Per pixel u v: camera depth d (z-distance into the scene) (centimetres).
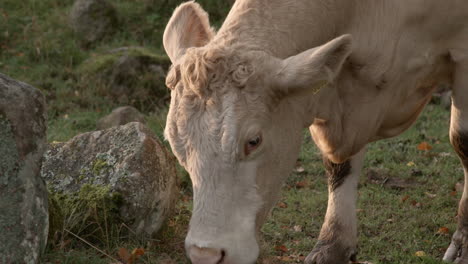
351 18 653
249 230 504
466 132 730
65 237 664
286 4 601
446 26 691
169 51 589
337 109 668
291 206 923
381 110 689
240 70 506
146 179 693
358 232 837
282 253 762
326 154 716
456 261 746
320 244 747
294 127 573
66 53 1518
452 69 722
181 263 658
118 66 1389
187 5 618
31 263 549
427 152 1151
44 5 1728
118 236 681
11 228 538
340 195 751
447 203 939
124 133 734
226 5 1745
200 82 498
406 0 670
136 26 1666
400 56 677
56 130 1166
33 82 1398
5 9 1689
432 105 1388
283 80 516
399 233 834
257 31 571
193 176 501
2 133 547
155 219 695
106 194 680
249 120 503
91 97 1351
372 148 1171
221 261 488
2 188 540
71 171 714
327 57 513
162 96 1382
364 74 662
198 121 498
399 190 1000
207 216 491
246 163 509
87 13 1606
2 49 1532
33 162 565
